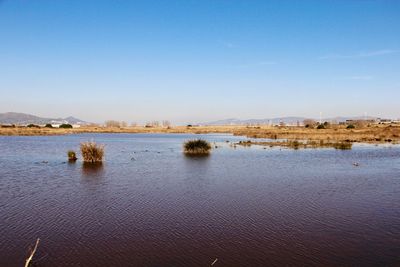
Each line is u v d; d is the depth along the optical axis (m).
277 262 10.42
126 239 12.25
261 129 131.00
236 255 10.93
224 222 14.20
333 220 14.59
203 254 10.99
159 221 14.29
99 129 146.75
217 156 40.38
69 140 74.06
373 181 23.77
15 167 30.17
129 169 29.06
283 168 30.05
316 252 11.18
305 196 18.97
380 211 16.05
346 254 11.04
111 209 16.09
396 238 12.47
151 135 111.69
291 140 69.25
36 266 10.11
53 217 14.80
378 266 10.20
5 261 10.43
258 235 12.71
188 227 13.55
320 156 40.53
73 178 24.50
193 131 139.00
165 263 10.35
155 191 20.08
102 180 23.70
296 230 13.27
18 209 16.06
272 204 17.17
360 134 88.62
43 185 21.86
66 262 10.38
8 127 138.00
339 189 20.92
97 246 11.62
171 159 37.00
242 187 21.38
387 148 52.72
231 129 149.00
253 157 39.28
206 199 18.12
